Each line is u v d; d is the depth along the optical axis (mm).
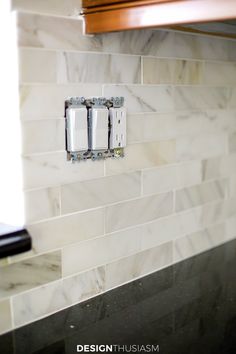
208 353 750
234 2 655
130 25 763
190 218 1176
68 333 820
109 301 941
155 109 1012
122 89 927
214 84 1171
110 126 906
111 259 972
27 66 757
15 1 733
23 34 744
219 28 935
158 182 1059
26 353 762
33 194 804
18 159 781
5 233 775
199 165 1175
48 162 817
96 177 909
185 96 1087
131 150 972
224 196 1290
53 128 814
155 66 989
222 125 1229
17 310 818
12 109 773
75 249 894
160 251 1098
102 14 795
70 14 812
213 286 1028
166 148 1062
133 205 1004
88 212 906
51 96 802
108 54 886
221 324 852
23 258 810
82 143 853
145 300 948
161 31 980
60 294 882
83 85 851
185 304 936
